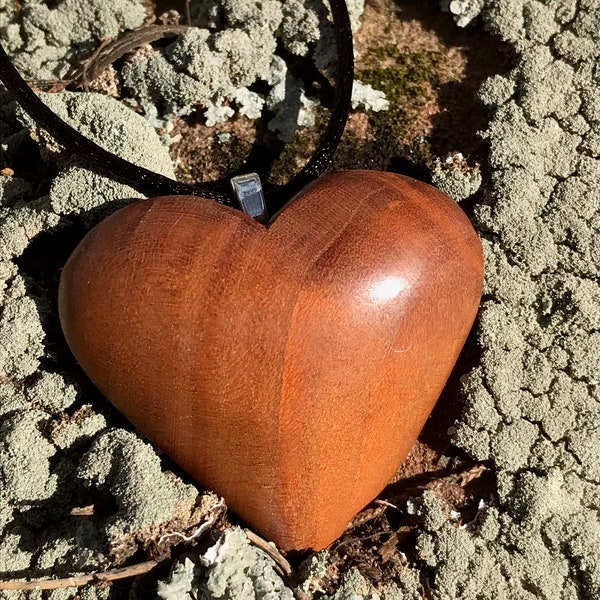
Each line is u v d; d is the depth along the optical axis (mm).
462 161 98
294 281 75
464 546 85
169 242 77
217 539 79
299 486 80
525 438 89
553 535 85
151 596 80
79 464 83
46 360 90
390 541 86
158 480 81
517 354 91
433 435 93
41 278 96
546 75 99
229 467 80
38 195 99
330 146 93
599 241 93
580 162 96
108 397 83
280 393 75
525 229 94
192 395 77
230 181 93
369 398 77
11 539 84
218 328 75
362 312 75
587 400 89
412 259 77
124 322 77
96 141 96
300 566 84
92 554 80
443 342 80
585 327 91
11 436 84
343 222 78
